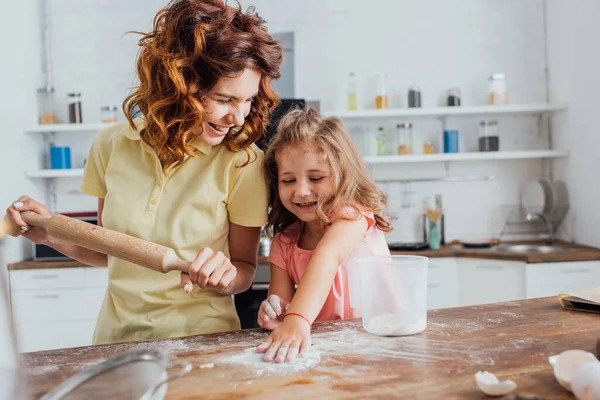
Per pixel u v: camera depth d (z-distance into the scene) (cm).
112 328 129
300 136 131
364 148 352
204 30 110
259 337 106
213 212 128
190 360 91
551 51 371
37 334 323
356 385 78
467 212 381
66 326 324
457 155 347
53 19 381
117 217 127
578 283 300
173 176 128
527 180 380
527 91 379
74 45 381
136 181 129
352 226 127
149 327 126
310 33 377
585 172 334
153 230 126
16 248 337
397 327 102
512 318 112
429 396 73
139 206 127
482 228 381
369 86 370
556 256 298
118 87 381
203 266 105
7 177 326
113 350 99
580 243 344
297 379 81
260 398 74
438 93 378
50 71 381
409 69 378
